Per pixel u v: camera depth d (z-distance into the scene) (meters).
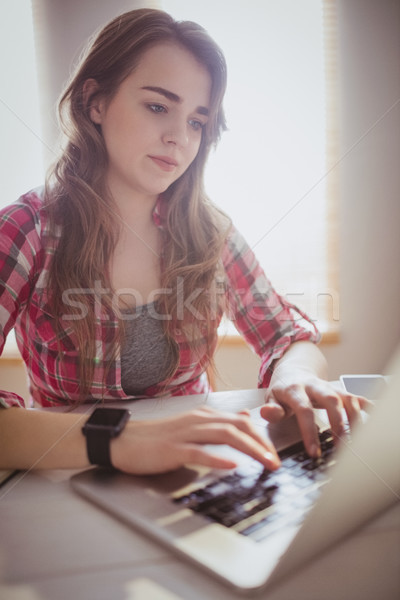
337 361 2.01
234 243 1.11
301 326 1.04
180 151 0.94
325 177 1.88
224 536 0.42
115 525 0.46
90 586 0.38
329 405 0.67
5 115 1.71
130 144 0.92
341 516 0.41
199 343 1.01
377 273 1.97
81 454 0.57
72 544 0.43
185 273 0.99
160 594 0.37
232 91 1.82
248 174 1.86
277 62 1.82
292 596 0.36
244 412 0.65
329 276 1.94
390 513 0.47
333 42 1.83
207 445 0.61
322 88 1.85
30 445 0.58
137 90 0.89
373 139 1.89
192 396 0.85
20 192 1.77
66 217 0.93
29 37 1.69
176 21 0.90
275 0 1.80
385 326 2.01
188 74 0.90
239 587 0.36
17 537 0.44
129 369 0.94
